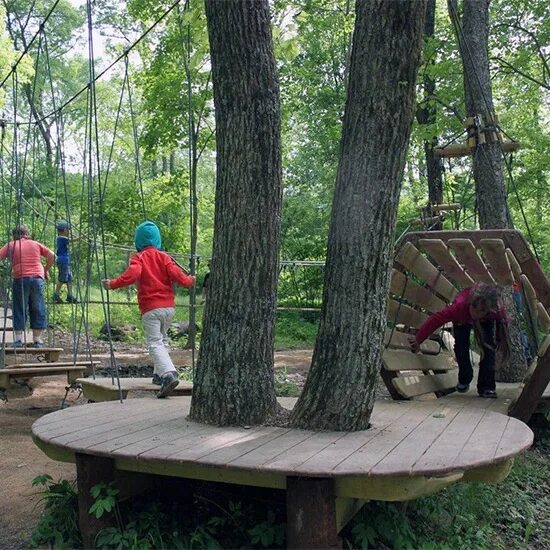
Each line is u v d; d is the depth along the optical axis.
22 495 4.41
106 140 27.19
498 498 4.94
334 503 3.15
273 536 3.56
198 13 6.02
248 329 4.13
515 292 7.63
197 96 12.66
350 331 3.88
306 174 26.36
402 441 3.59
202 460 3.16
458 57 11.31
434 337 7.04
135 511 3.89
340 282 3.89
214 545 3.48
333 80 21.56
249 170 4.12
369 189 3.80
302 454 3.29
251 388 4.13
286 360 11.68
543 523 4.70
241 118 4.11
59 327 15.20
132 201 17.30
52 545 3.68
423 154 18.06
